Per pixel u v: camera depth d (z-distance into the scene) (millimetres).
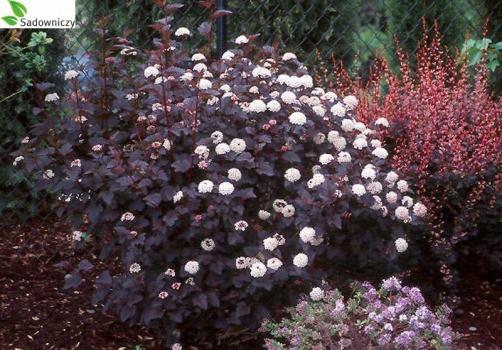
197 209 3158
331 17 4852
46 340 3355
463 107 3818
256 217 3291
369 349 2764
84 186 3232
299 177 3160
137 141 3336
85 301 3666
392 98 3811
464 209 3635
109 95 3420
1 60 4285
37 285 3793
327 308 2885
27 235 4301
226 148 3115
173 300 3176
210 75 3365
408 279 3750
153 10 4555
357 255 3424
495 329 3584
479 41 4387
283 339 3336
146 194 3146
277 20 4676
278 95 3326
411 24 5070
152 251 3230
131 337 3424
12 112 4367
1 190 4445
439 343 2801
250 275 3133
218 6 3967
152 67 3277
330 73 4758
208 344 3357
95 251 4113
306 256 3082
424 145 3594
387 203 3295
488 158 3648
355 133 3416
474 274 4012
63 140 3377
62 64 4395
